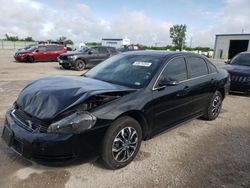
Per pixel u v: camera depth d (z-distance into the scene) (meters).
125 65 4.36
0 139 4.03
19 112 3.28
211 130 4.92
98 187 2.91
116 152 3.22
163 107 3.86
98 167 3.33
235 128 5.09
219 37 45.66
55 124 2.82
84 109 2.97
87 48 16.72
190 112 4.64
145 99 3.52
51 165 2.84
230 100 7.85
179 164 3.50
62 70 15.33
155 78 3.81
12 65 17.80
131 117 3.40
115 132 3.14
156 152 3.84
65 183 2.96
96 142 3.00
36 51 20.81
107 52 17.06
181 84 4.27
